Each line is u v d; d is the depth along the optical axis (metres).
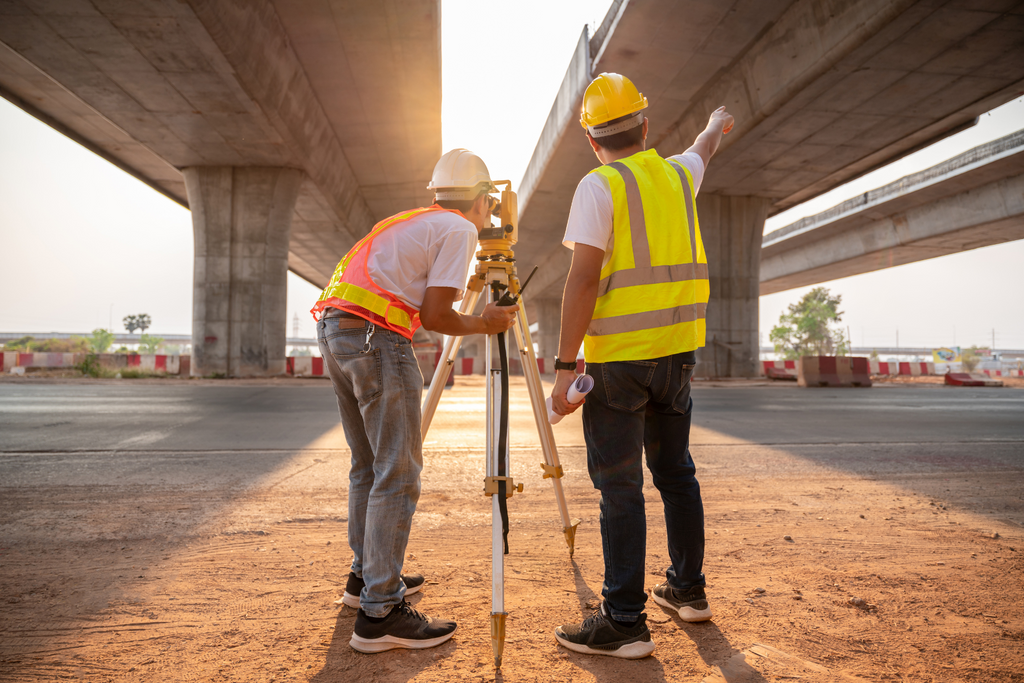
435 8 14.34
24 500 3.33
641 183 1.83
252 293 21.08
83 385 14.49
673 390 1.83
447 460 4.76
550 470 2.35
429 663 1.67
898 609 2.03
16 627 1.83
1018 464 4.75
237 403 9.51
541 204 27.31
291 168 21.52
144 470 4.15
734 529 2.96
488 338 2.06
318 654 1.71
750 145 18.92
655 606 2.10
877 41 12.91
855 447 5.57
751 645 1.77
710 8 13.76
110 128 20.97
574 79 18.00
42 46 13.53
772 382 21.64
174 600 2.06
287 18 14.56
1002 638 1.81
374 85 17.98
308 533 2.81
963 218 26.09
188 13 12.19
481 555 2.58
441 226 1.90
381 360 1.86
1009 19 12.13
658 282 1.80
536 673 1.61
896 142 18.75
